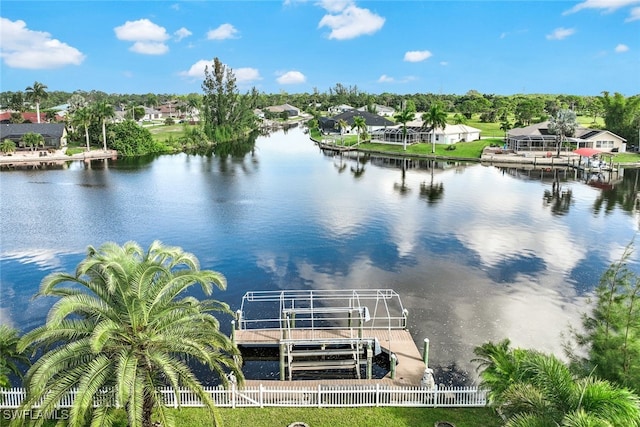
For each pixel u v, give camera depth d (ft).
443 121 371.35
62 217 180.24
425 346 77.87
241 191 239.30
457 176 287.28
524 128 388.37
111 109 393.70
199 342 57.21
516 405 46.06
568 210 194.49
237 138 552.82
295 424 63.52
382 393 67.97
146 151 406.41
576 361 60.13
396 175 293.43
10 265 128.88
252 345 86.48
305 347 85.87
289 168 325.01
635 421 39.40
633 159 330.54
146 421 55.31
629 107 374.02
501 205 204.33
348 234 160.66
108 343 51.55
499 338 90.27
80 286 113.91
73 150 388.37
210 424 63.82
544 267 128.06
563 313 100.68
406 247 146.00
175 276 56.29
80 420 46.57
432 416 65.26
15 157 346.54
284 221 177.99
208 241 152.76
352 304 99.55
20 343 50.52
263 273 124.98
